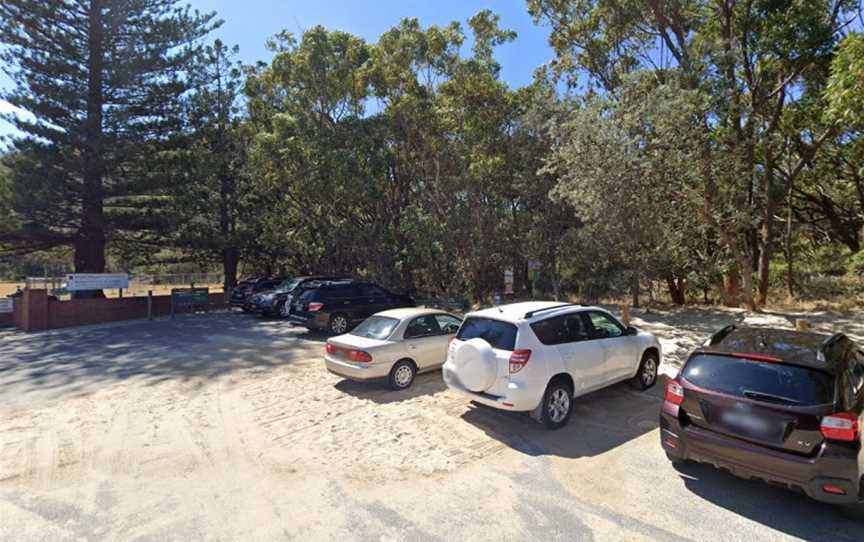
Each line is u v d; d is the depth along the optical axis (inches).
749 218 524.4
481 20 769.6
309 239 1072.8
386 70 792.9
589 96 720.3
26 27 805.9
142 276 1390.3
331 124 875.4
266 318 771.4
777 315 561.9
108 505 175.8
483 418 263.6
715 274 650.2
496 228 799.1
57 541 152.8
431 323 349.1
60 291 803.4
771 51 578.2
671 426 185.8
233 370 390.9
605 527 156.4
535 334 240.4
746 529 153.9
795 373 165.9
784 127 657.6
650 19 679.7
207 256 1152.8
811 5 539.5
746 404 166.7
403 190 970.1
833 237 989.8
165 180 883.4
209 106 1080.2
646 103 436.5
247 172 1098.7
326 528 158.9
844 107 327.9
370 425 256.4
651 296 752.3
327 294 577.3
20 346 534.0
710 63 532.1
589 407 277.1
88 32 855.7
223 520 164.7
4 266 1678.2
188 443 235.8
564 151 465.1
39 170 786.8
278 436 243.9
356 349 313.6
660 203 471.8
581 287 795.4
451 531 155.6
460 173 788.0
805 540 147.6
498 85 756.0
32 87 804.0
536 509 168.2
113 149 816.9
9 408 296.8
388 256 934.4
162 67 883.4
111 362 430.0
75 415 281.3
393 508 171.2
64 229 872.3
